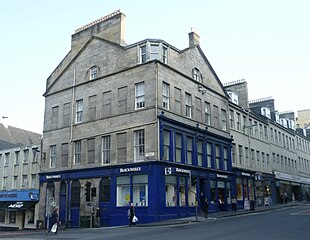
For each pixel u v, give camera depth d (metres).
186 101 30.16
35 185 37.19
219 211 31.56
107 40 31.14
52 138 33.91
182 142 28.39
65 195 31.22
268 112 49.22
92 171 29.09
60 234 19.77
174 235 14.67
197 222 22.34
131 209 24.00
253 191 39.19
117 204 26.72
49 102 35.19
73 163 31.31
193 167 28.64
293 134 57.28
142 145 26.44
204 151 30.97
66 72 34.28
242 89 43.69
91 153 29.94
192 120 30.12
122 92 28.72
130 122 27.41
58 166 32.53
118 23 31.25
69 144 32.00
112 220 26.55
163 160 25.50
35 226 34.34
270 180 44.44
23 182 38.94
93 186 28.67
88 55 32.56
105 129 29.12
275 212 28.28
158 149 25.30
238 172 36.28
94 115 30.53
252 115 42.66
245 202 33.88
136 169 25.81
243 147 38.94
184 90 29.92
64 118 33.28
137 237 14.66
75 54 34.38
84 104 31.62
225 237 13.11
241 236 13.26
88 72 32.12
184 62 30.84
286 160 52.00
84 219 28.52
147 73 27.25
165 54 28.81
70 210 30.20
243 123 40.44
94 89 31.05
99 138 29.45
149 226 21.80
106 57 30.84
